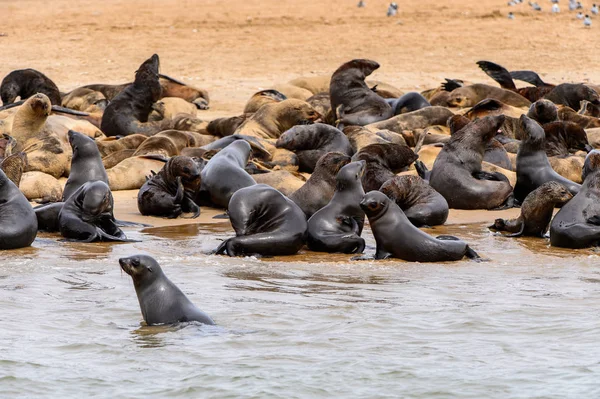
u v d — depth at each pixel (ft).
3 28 506.89
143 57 435.12
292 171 209.26
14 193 151.43
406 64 421.59
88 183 159.43
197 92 324.39
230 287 125.29
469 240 159.43
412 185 170.50
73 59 431.43
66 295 121.08
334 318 111.96
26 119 213.87
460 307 117.08
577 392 91.09
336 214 152.15
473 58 437.17
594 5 563.07
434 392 91.35
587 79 396.37
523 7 568.41
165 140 221.25
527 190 192.13
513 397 90.33
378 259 144.25
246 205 147.64
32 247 149.79
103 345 102.37
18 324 109.09
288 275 132.98
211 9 553.23
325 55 440.45
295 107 247.91
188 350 101.09
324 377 94.43
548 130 220.02
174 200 177.17
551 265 140.97
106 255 143.95
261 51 447.83
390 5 535.60
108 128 266.36
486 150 212.23
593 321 111.45
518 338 105.60
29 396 90.02
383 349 101.86
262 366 96.78
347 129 228.43
